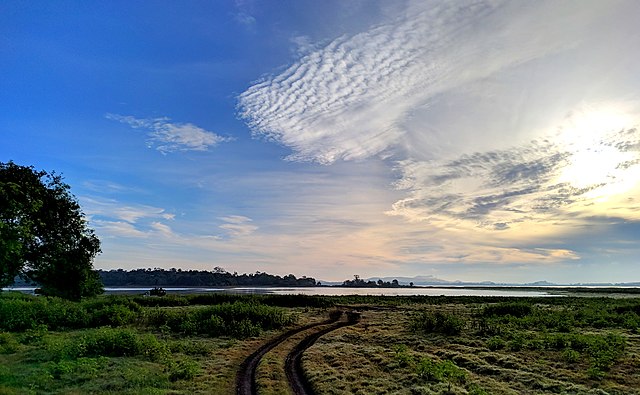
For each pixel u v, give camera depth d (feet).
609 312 156.87
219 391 60.34
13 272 136.67
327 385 63.21
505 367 73.36
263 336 111.24
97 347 81.00
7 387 53.67
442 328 113.50
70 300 163.73
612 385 61.87
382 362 77.77
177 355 83.97
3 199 134.82
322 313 171.63
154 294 284.20
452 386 61.41
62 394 54.19
